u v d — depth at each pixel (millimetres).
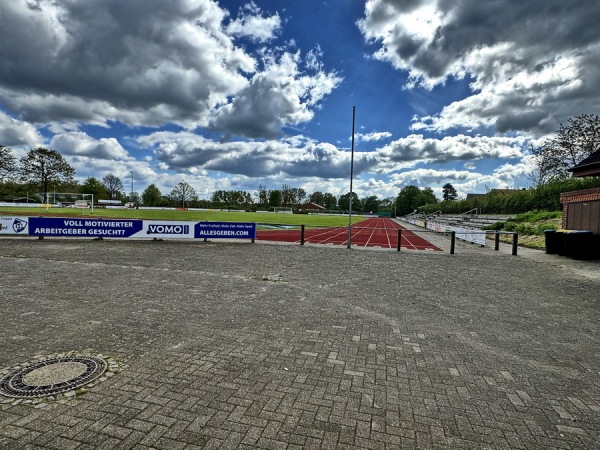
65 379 3584
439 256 15031
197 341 4723
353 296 7566
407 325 5656
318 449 2609
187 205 117562
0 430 2748
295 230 31422
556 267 12102
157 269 10281
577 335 5352
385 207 155625
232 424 2893
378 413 3111
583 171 14711
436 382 3732
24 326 5195
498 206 41500
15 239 17547
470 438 2801
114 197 120625
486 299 7555
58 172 74688
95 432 2746
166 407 3121
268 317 5879
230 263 11750
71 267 10344
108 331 5047
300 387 3535
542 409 3262
